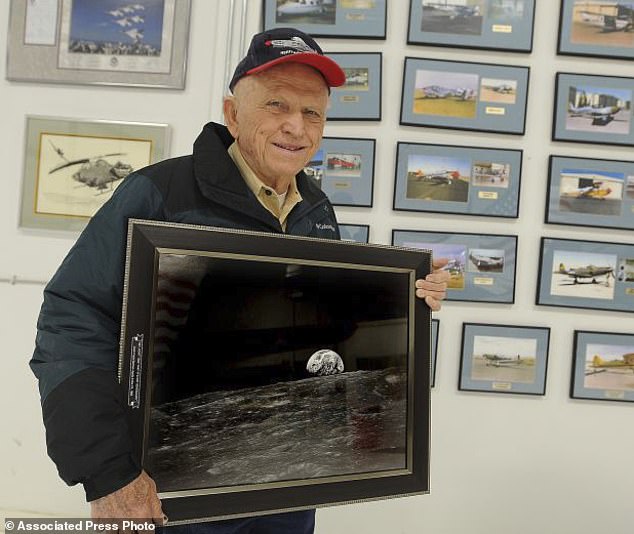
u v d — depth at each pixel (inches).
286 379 41.3
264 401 40.4
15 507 75.6
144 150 76.1
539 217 76.7
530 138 76.7
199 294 38.7
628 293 76.3
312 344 42.4
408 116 75.9
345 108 76.1
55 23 76.6
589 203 76.3
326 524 75.7
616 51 76.3
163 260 37.6
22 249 76.7
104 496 34.1
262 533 47.3
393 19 76.7
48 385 35.1
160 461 36.9
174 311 37.8
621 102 76.3
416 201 76.0
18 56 76.8
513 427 76.2
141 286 36.8
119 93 76.7
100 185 76.4
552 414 76.4
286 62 42.2
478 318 76.4
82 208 76.5
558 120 76.0
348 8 76.0
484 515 75.9
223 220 42.4
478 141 76.7
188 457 37.8
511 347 75.9
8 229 76.7
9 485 75.7
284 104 42.9
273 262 41.4
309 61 41.9
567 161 76.2
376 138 76.5
